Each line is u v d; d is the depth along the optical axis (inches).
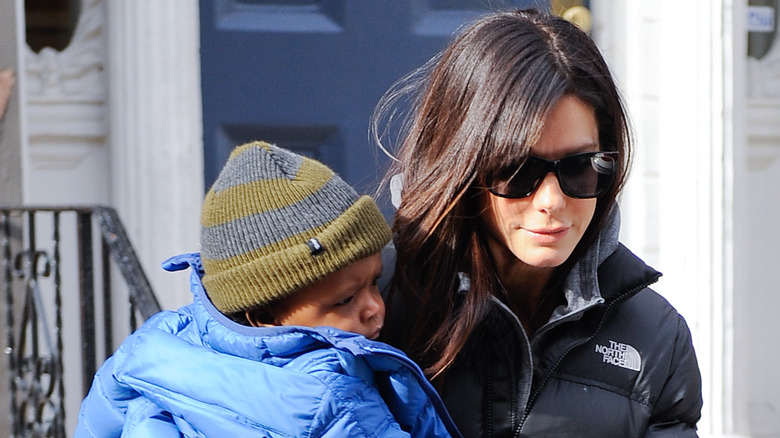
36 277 370.3
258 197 188.4
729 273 470.3
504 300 200.5
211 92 450.3
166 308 438.6
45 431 387.2
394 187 207.8
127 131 437.1
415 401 184.1
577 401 196.4
